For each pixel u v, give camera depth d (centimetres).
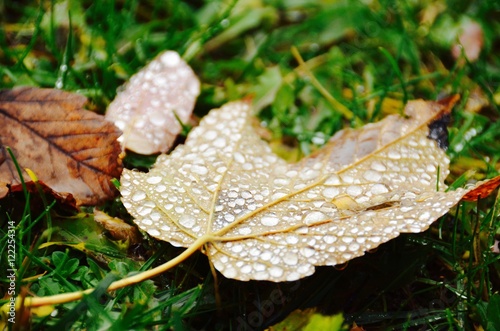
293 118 43
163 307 33
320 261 32
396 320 34
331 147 36
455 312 34
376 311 34
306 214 34
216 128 37
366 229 33
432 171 36
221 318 34
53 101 36
